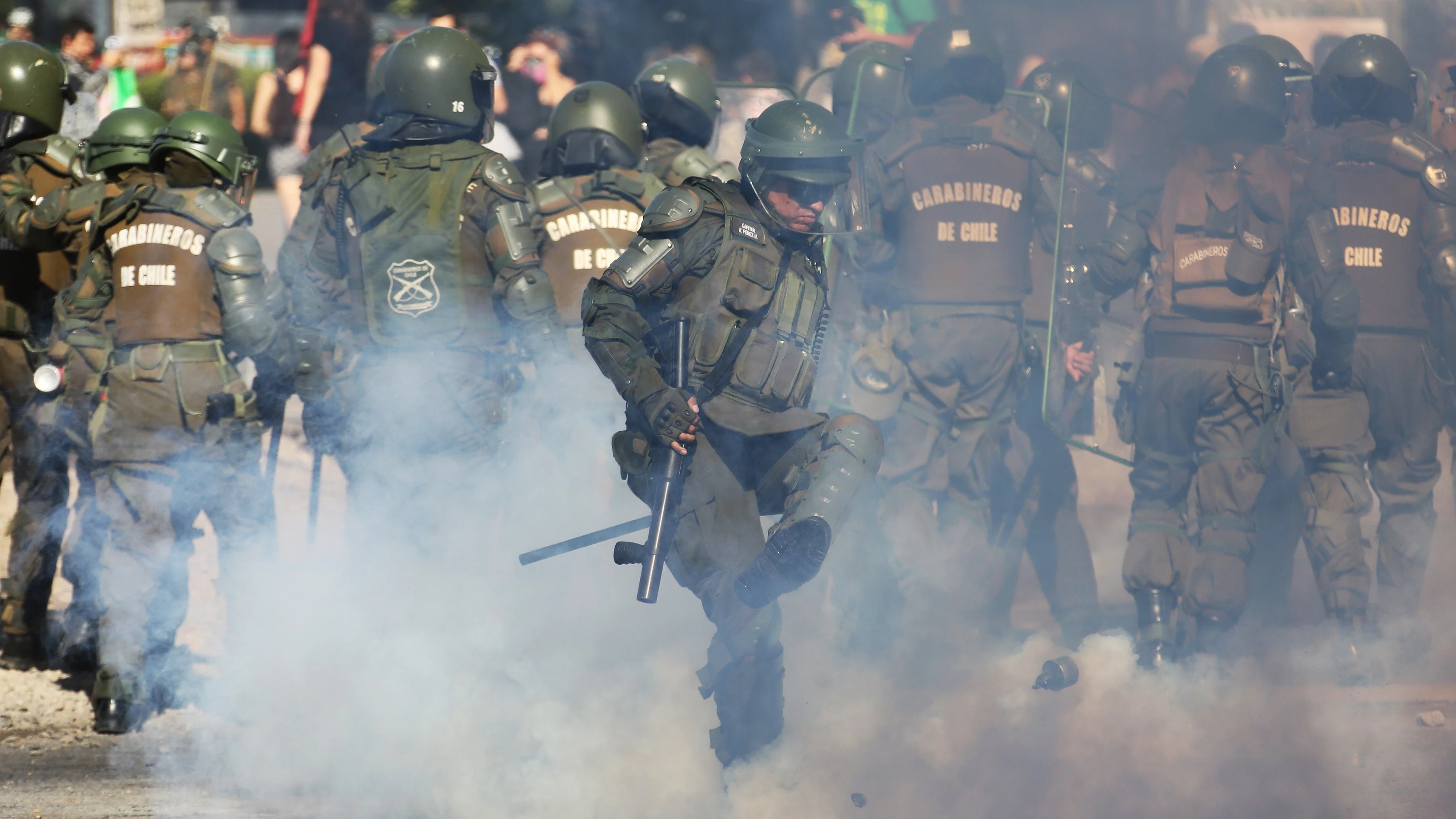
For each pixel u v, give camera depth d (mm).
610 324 13711
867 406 20531
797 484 13938
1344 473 20281
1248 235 19500
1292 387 20094
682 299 14023
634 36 36188
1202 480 19953
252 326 18531
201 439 18547
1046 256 21312
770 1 35844
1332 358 20062
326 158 19656
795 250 14211
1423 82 23531
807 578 13180
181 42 40062
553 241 21875
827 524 13109
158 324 18422
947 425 20656
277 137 38031
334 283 19750
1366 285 20438
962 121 20594
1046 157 20562
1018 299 20656
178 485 18594
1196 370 19672
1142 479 20281
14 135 20672
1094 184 22031
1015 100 22234
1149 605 19562
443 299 19109
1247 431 19750
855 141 13945
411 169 19094
